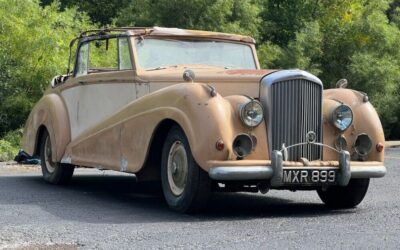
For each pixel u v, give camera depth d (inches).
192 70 333.4
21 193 384.5
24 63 744.3
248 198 378.3
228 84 316.5
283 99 306.7
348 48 1077.8
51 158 430.0
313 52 1037.8
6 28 739.4
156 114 317.1
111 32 385.4
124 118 343.3
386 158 691.4
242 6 957.8
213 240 249.6
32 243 248.7
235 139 295.4
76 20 831.1
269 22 1086.4
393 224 284.5
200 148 291.4
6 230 271.6
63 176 424.2
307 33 1034.1
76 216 305.4
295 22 1105.4
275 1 1120.8
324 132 319.0
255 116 299.3
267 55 978.7
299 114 309.3
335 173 309.0
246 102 298.0
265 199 374.0
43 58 748.0
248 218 302.7
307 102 311.3
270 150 302.5
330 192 339.9
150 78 340.2
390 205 345.1
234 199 373.7
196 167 298.0
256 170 292.7
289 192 404.8
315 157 313.6
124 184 436.8
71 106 412.8
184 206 305.4
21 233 265.6
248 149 297.1
